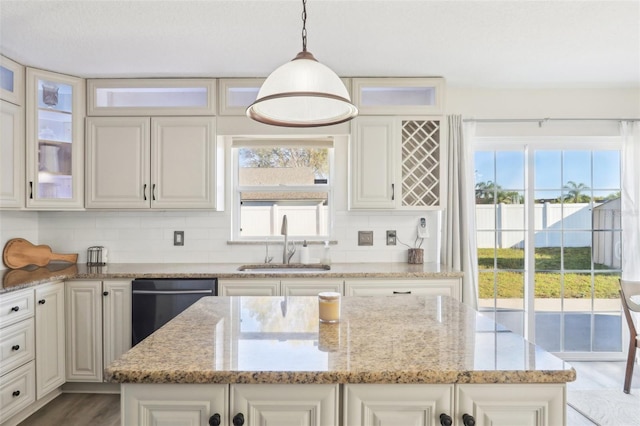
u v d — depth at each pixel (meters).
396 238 3.49
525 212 3.57
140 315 2.79
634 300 3.22
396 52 2.70
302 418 1.11
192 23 2.29
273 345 1.28
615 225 3.56
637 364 3.42
